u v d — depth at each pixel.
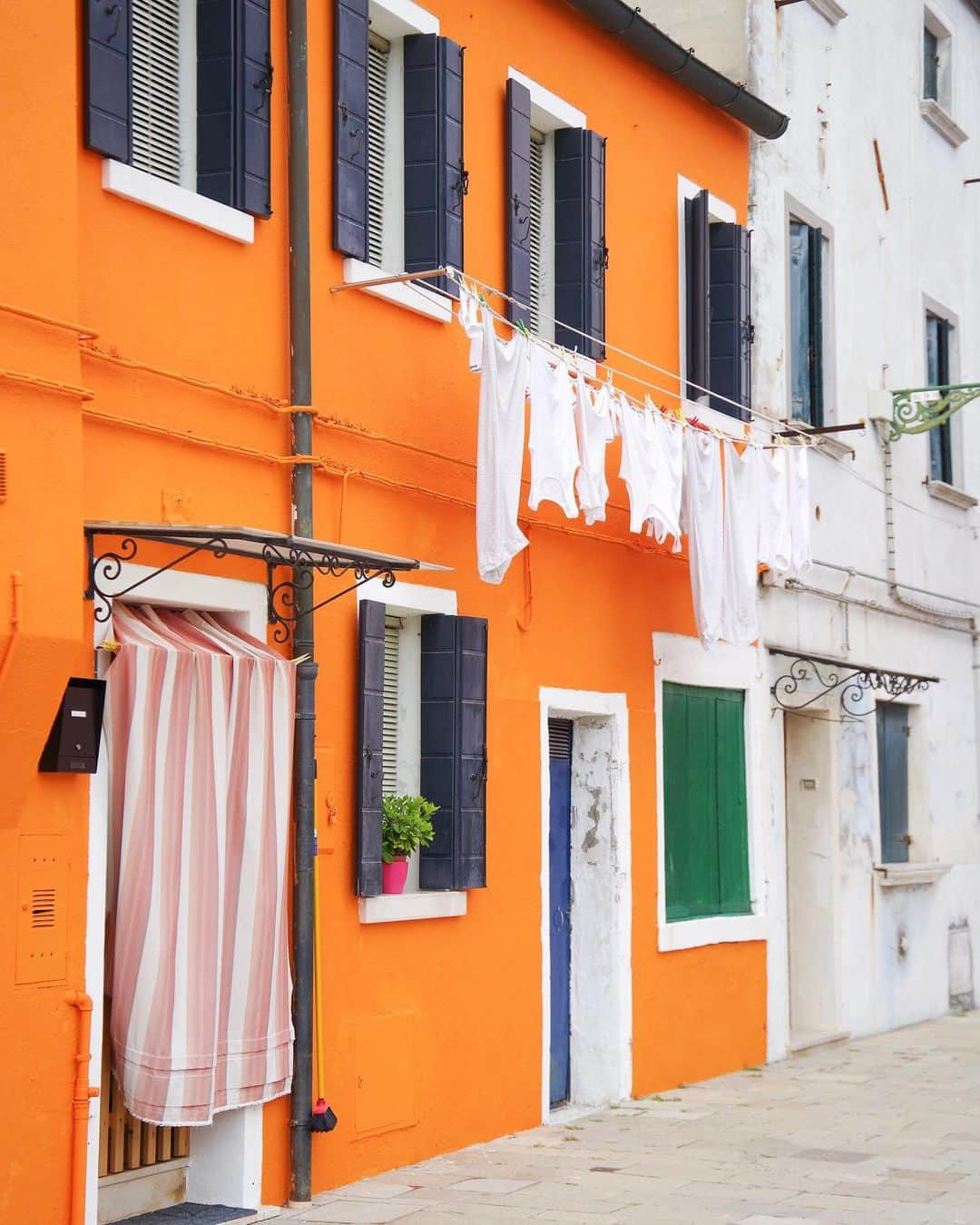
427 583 9.76
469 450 10.20
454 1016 9.80
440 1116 9.65
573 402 9.95
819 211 15.52
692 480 11.30
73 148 7.00
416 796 9.73
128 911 7.39
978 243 19.38
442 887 9.71
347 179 9.11
